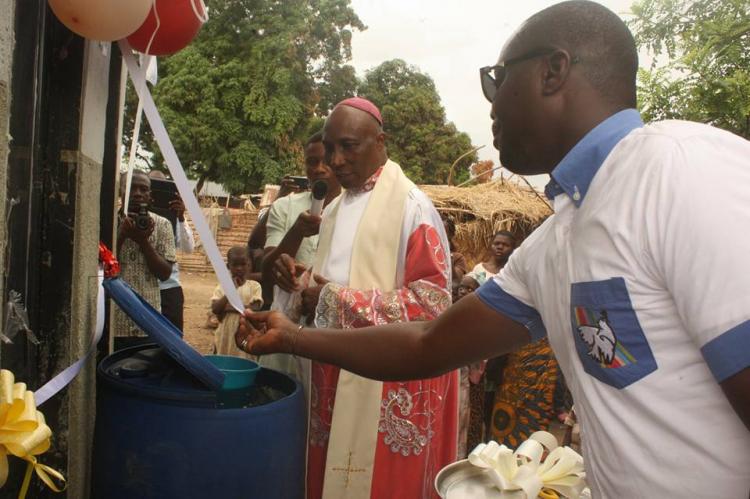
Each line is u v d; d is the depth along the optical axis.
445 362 1.48
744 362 0.79
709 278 0.82
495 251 4.54
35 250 1.57
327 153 2.35
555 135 1.13
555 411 3.84
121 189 3.79
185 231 4.89
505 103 1.17
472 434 4.00
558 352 1.17
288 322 1.71
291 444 1.66
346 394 2.11
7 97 1.13
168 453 1.49
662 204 0.89
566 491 1.41
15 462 1.46
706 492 0.90
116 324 3.69
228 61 19.27
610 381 0.98
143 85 1.61
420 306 2.10
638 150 0.97
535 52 1.11
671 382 0.92
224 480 1.50
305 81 20.09
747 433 0.88
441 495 1.34
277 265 2.41
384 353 1.55
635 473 0.96
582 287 1.02
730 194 0.84
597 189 1.02
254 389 1.80
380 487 2.12
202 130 18.25
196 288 12.91
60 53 1.61
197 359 1.50
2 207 1.13
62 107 1.61
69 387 1.64
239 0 19.30
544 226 1.26
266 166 18.58
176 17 1.54
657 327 0.92
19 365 1.48
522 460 1.45
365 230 2.24
